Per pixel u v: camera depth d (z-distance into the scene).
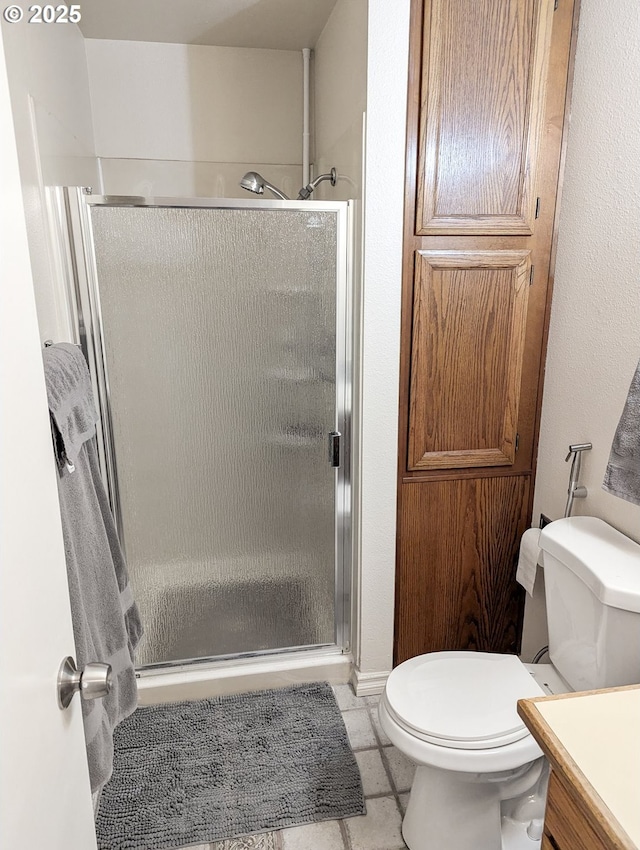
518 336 1.88
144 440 1.82
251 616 2.04
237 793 1.65
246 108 2.54
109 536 1.48
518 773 1.41
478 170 1.75
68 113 2.01
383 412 1.87
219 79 2.49
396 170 1.70
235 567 1.98
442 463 1.94
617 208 1.56
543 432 1.96
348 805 1.62
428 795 1.45
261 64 2.51
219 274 1.75
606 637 1.36
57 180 1.78
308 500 1.97
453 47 1.64
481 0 1.63
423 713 1.40
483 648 2.15
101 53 2.38
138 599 1.95
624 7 1.49
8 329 0.61
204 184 2.58
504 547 2.07
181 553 1.93
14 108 1.37
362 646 2.04
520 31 1.66
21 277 0.66
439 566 2.04
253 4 2.07
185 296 1.75
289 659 2.10
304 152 2.56
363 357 1.82
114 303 1.71
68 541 1.10
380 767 1.75
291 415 1.89
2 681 0.56
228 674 2.04
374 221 1.72
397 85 1.64
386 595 2.02
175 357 1.78
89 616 1.24
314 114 2.53
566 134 1.76
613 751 0.84
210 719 1.93
